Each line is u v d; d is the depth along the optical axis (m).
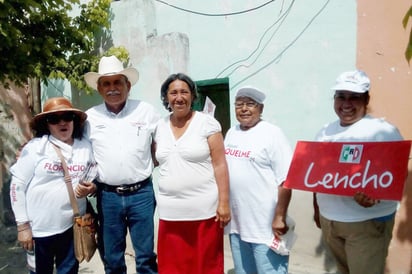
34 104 6.96
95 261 5.24
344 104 2.82
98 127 3.32
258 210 3.06
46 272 3.35
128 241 5.60
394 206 2.77
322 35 4.31
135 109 3.40
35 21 4.74
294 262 4.55
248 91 3.10
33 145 3.18
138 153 3.29
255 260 3.14
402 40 3.90
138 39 5.63
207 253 3.10
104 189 3.34
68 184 3.17
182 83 3.08
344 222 2.77
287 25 4.51
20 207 3.17
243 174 3.10
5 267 5.21
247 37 4.79
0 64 4.33
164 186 3.12
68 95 6.54
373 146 2.67
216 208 3.11
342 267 3.08
